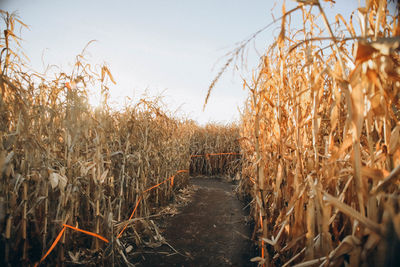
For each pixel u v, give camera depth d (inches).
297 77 69.3
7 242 64.7
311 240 49.0
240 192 179.3
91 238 91.0
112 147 110.5
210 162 305.9
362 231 39.5
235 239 108.8
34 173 72.1
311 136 66.9
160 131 152.6
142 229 112.4
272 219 84.9
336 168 49.6
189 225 126.8
